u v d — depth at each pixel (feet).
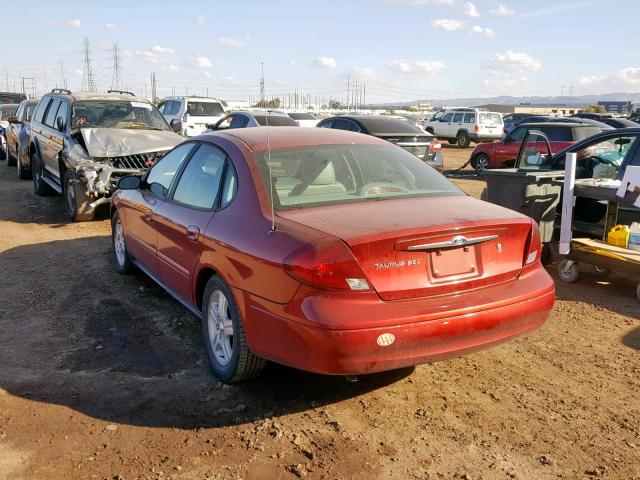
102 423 11.93
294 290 10.98
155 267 17.65
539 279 12.81
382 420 12.03
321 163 14.15
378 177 14.33
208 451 10.98
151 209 17.40
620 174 22.52
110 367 14.46
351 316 10.67
